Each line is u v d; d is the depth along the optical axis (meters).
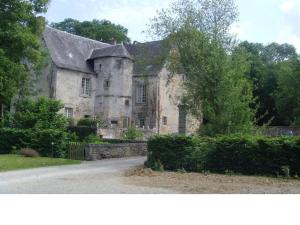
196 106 27.12
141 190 14.11
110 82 46.53
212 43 27.00
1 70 31.09
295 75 52.41
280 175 19.03
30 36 32.66
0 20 32.25
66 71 44.25
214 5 28.89
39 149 28.06
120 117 46.09
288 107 53.12
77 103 45.41
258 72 59.09
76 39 49.16
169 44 29.14
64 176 18.02
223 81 25.14
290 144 19.11
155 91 46.62
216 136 22.69
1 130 29.66
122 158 29.02
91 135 33.28
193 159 21.42
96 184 15.54
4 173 18.45
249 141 20.08
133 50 51.69
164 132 47.00
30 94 41.25
